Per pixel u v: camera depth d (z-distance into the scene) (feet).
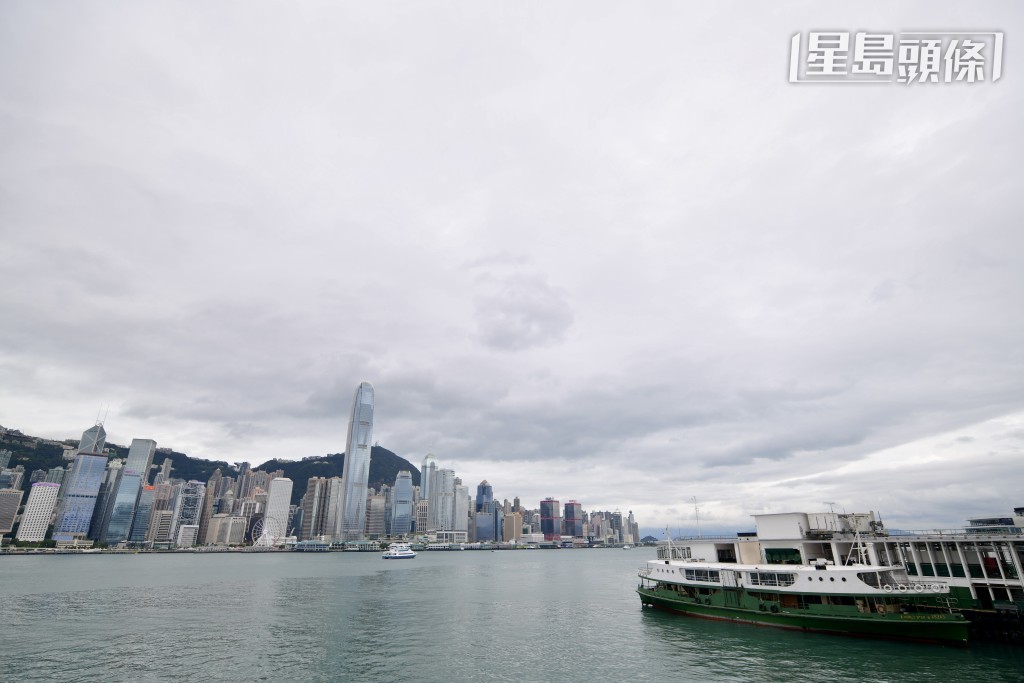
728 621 277.23
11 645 270.26
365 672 218.79
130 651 256.52
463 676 211.41
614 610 381.81
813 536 277.64
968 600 238.27
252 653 252.01
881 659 205.16
